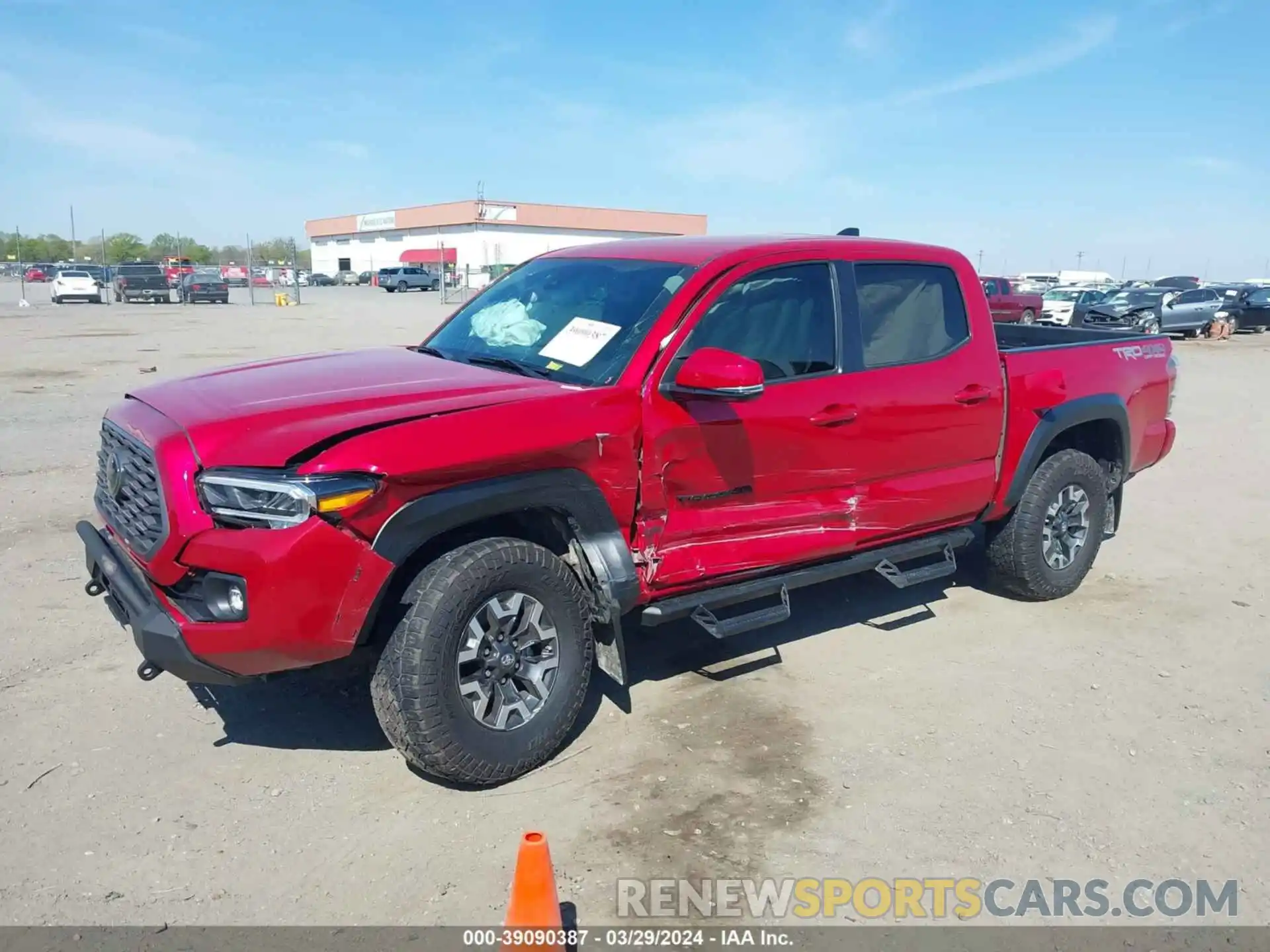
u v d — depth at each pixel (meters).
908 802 3.75
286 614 3.28
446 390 3.84
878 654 5.12
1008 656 5.13
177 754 3.97
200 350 19.55
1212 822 3.68
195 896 3.13
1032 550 5.69
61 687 4.50
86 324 27.36
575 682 3.88
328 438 3.36
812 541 4.59
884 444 4.78
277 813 3.58
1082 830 3.61
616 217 89.69
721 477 4.22
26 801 3.61
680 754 4.06
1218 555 7.00
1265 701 4.68
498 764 3.68
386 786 3.78
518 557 3.67
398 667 3.49
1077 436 6.18
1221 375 19.48
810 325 4.59
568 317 4.48
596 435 3.81
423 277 62.81
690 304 4.20
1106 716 4.49
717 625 4.18
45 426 10.72
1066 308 33.62
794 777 3.90
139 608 3.48
